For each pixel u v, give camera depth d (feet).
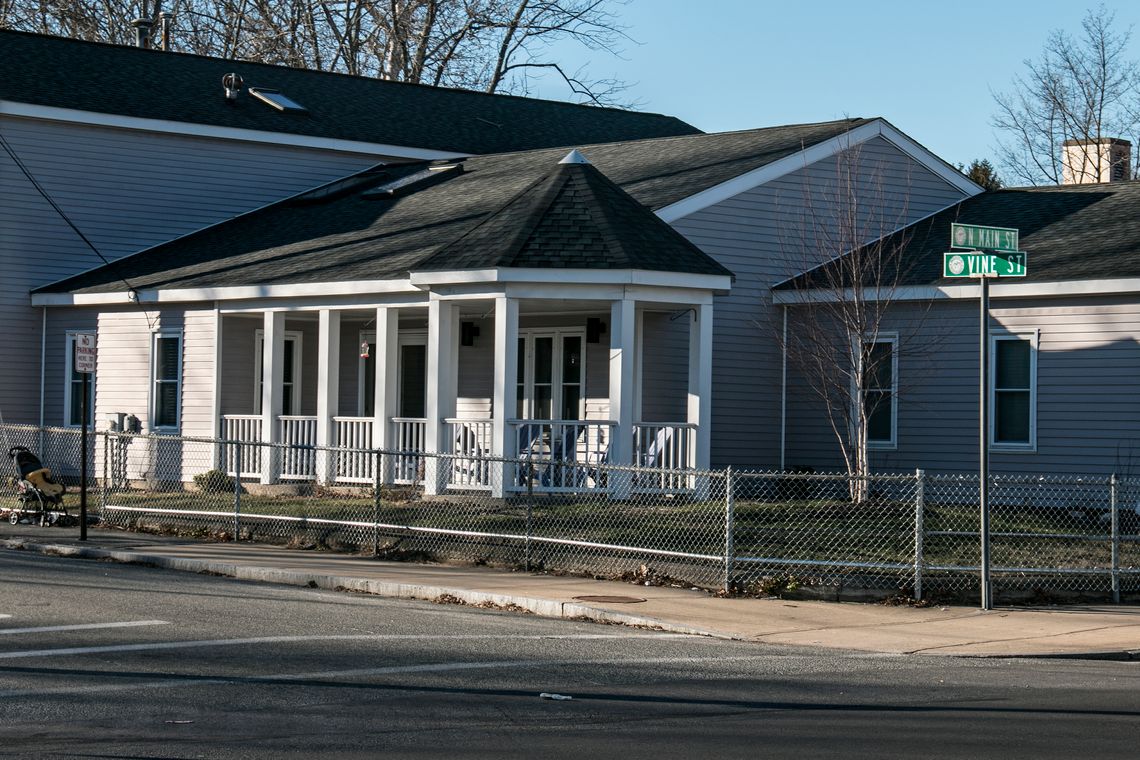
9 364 102.27
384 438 81.00
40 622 43.62
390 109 120.98
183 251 102.78
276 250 94.73
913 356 83.35
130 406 96.84
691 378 75.77
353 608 48.73
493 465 72.13
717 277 74.43
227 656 38.47
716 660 40.14
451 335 76.23
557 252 72.18
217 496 78.02
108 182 105.81
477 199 93.45
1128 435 75.66
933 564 55.11
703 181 86.94
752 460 87.81
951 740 29.91
